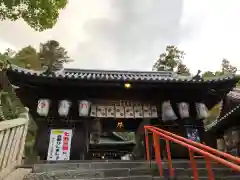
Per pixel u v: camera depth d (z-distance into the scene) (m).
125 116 9.84
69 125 9.23
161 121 10.16
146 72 14.01
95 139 12.03
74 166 6.58
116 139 20.84
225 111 13.99
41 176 5.58
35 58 29.08
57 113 9.39
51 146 8.45
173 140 4.76
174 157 9.17
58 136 8.69
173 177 5.31
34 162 7.22
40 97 9.49
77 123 9.34
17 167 6.00
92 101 9.93
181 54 39.50
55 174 5.77
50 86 9.38
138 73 13.84
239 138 11.88
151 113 10.02
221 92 10.27
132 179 5.59
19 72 8.35
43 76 8.58
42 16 7.88
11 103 12.20
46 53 29.94
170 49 39.75
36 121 9.17
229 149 13.10
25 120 6.83
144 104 10.20
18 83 8.88
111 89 9.79
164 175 6.05
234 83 9.69
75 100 9.66
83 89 9.68
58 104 9.42
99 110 9.83
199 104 9.86
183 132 9.79
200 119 9.98
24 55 29.47
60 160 7.75
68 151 8.42
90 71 13.08
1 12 7.47
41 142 8.72
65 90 9.61
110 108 9.93
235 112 10.80
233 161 3.14
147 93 10.15
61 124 9.20
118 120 11.99
